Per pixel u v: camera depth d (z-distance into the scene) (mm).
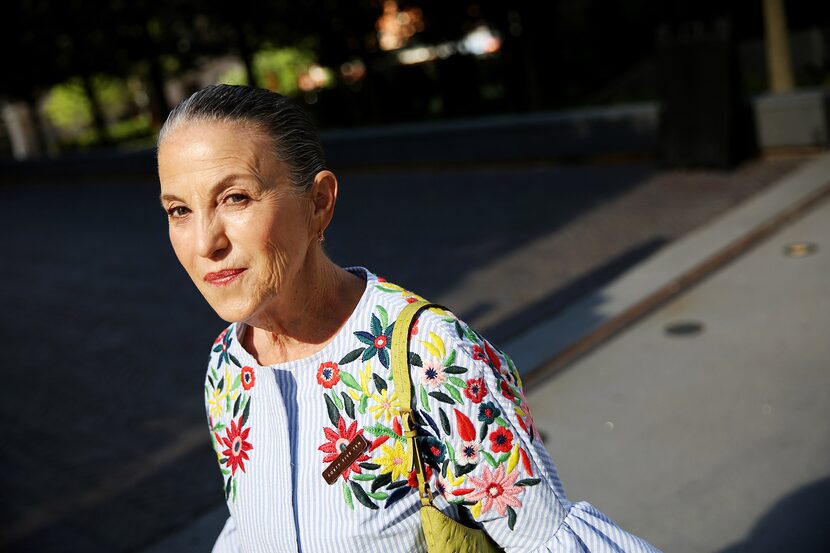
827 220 5730
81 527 3564
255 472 1197
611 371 4129
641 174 8305
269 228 1070
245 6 14500
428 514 1098
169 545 3285
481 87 14383
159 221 10516
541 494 1110
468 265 6383
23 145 27797
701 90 7750
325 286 1182
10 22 17219
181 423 4488
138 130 22609
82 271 8469
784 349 4023
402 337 1100
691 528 2875
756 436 3348
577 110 10195
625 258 5898
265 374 1164
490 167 10148
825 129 7590
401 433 1103
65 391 5242
